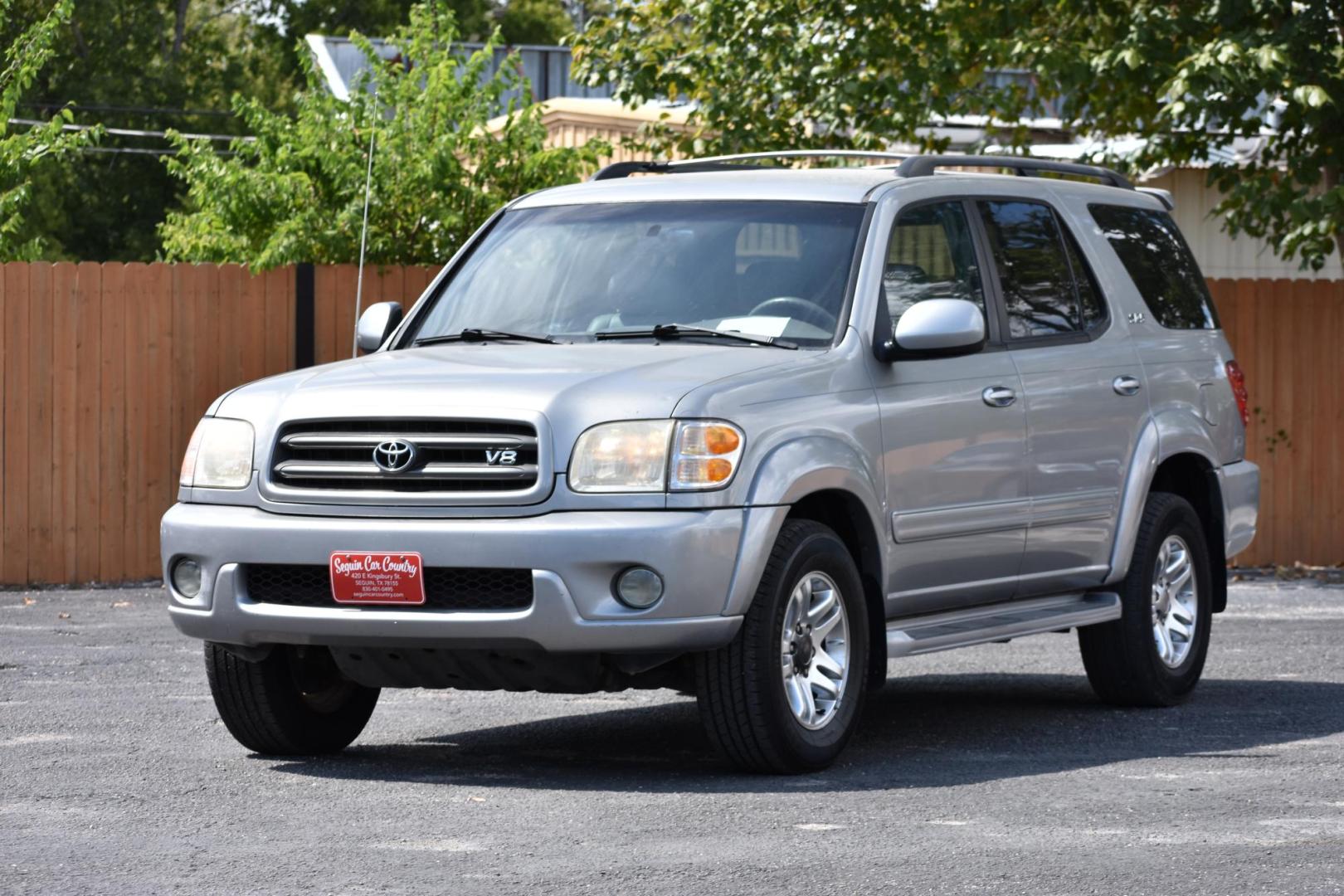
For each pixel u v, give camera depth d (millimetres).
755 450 9664
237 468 10148
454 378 9906
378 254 25109
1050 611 12062
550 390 9633
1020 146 25391
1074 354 12312
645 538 9320
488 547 9383
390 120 26266
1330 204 21969
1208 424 13570
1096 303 12828
